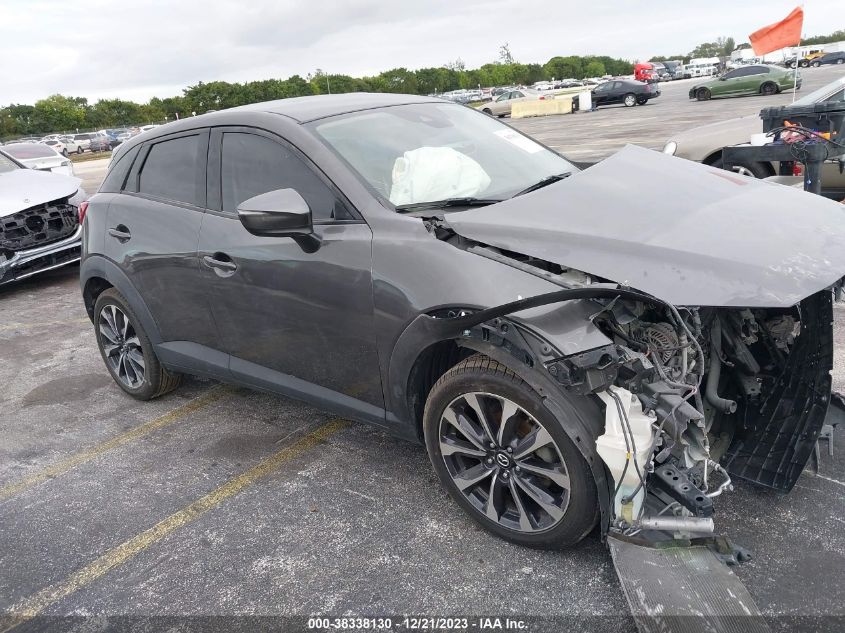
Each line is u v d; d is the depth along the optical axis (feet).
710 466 7.85
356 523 9.29
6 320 21.38
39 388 15.61
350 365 9.49
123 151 13.32
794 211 8.82
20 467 11.97
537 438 7.60
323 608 7.80
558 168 11.24
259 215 8.50
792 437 8.57
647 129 60.90
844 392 11.15
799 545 7.93
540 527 8.03
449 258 8.10
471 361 8.08
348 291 8.96
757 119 23.41
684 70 214.28
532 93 130.11
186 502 10.28
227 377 11.75
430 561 8.37
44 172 26.37
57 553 9.37
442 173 9.93
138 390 13.98
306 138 9.87
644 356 7.38
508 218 8.35
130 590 8.47
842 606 7.01
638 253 7.53
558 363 7.05
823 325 8.60
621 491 7.12
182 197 11.63
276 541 9.11
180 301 11.75
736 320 9.16
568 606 7.41
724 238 7.76
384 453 11.10
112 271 12.86
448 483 8.83
